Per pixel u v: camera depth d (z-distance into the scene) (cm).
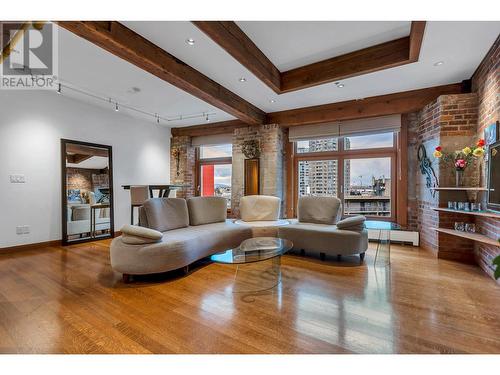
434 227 355
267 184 511
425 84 368
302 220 412
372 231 447
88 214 467
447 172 338
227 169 623
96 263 324
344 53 313
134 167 557
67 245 426
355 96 419
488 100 283
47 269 301
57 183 428
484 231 288
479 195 307
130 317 192
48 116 416
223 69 327
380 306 209
